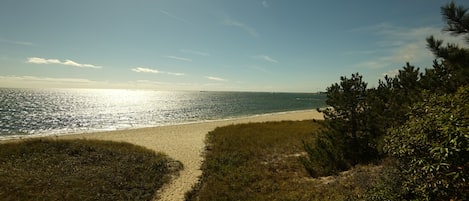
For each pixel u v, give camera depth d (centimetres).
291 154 1702
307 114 5609
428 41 590
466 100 416
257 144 2041
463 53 559
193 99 13112
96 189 1120
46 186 1097
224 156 1705
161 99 12888
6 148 1702
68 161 1475
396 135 500
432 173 409
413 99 923
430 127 405
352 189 917
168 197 1140
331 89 1321
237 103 10006
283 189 1086
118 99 12306
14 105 6931
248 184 1180
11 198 966
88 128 3738
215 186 1174
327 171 1205
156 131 3172
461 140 341
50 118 4694
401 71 1149
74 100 10462
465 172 353
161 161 1622
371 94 1248
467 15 524
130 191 1161
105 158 1592
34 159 1480
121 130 3300
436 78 874
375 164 1105
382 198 588
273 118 4784
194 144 2325
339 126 1274
